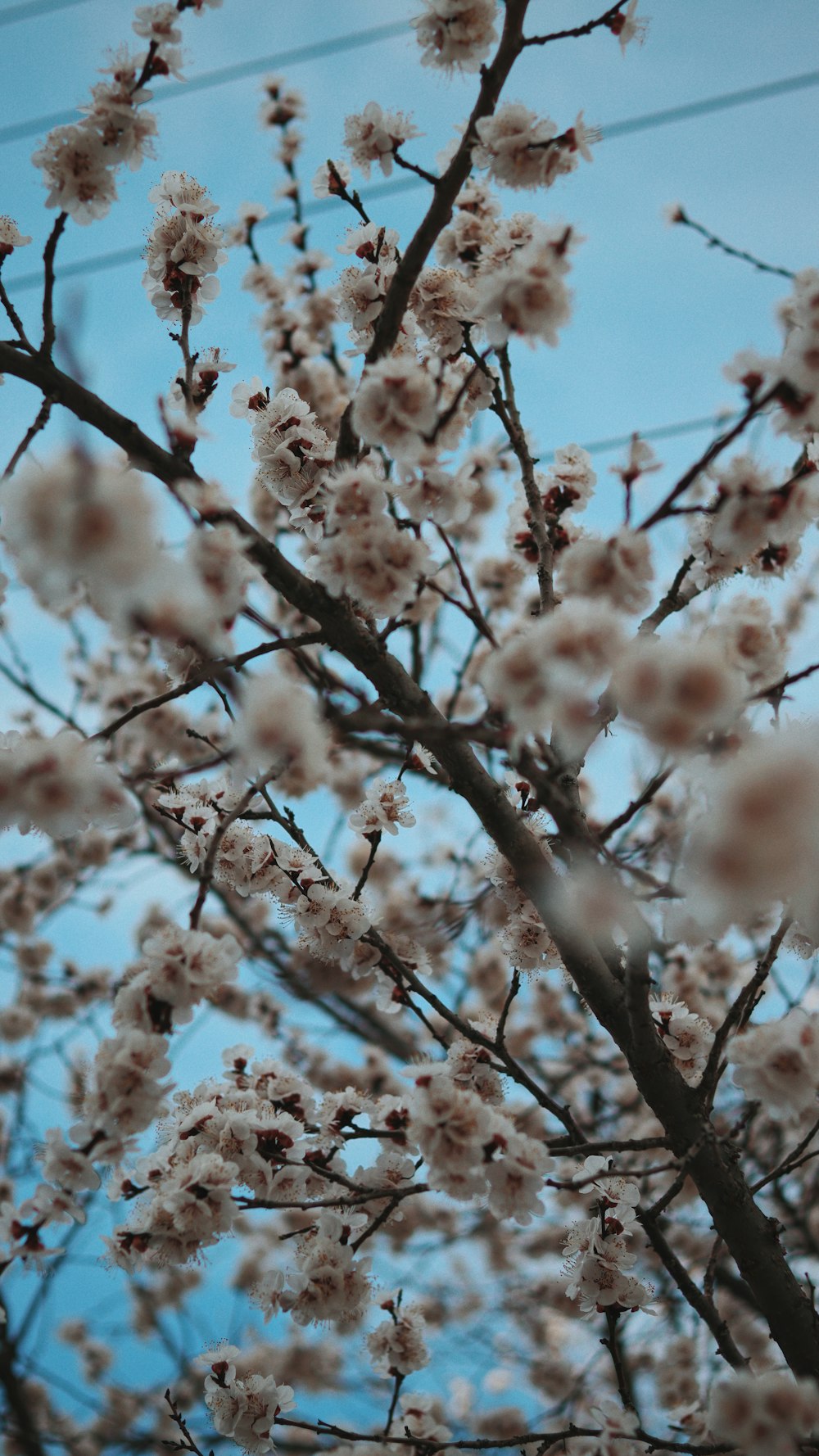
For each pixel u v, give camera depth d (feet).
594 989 8.21
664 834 7.28
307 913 9.11
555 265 7.00
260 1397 8.43
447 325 9.27
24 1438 16.63
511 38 7.78
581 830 6.21
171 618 5.67
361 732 6.23
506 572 20.17
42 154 8.04
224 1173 7.57
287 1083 9.05
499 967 21.89
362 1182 8.98
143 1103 6.42
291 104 19.26
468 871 16.03
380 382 6.79
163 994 6.42
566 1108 8.55
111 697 21.66
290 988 18.70
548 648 5.70
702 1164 7.68
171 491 6.65
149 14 8.07
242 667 7.71
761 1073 6.57
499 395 9.21
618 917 6.15
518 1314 23.18
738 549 7.02
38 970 24.14
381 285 9.40
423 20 8.25
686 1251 20.16
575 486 10.12
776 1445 6.21
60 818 6.37
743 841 4.98
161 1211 7.48
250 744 5.69
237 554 6.18
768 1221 7.80
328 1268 8.28
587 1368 17.39
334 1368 22.54
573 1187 6.82
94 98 8.14
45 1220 6.45
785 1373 6.49
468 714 22.29
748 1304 14.30
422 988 8.93
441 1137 6.70
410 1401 9.34
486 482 18.15
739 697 5.52
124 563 5.17
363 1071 22.81
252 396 9.30
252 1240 24.52
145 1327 23.80
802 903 6.76
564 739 6.66
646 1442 7.39
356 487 7.06
